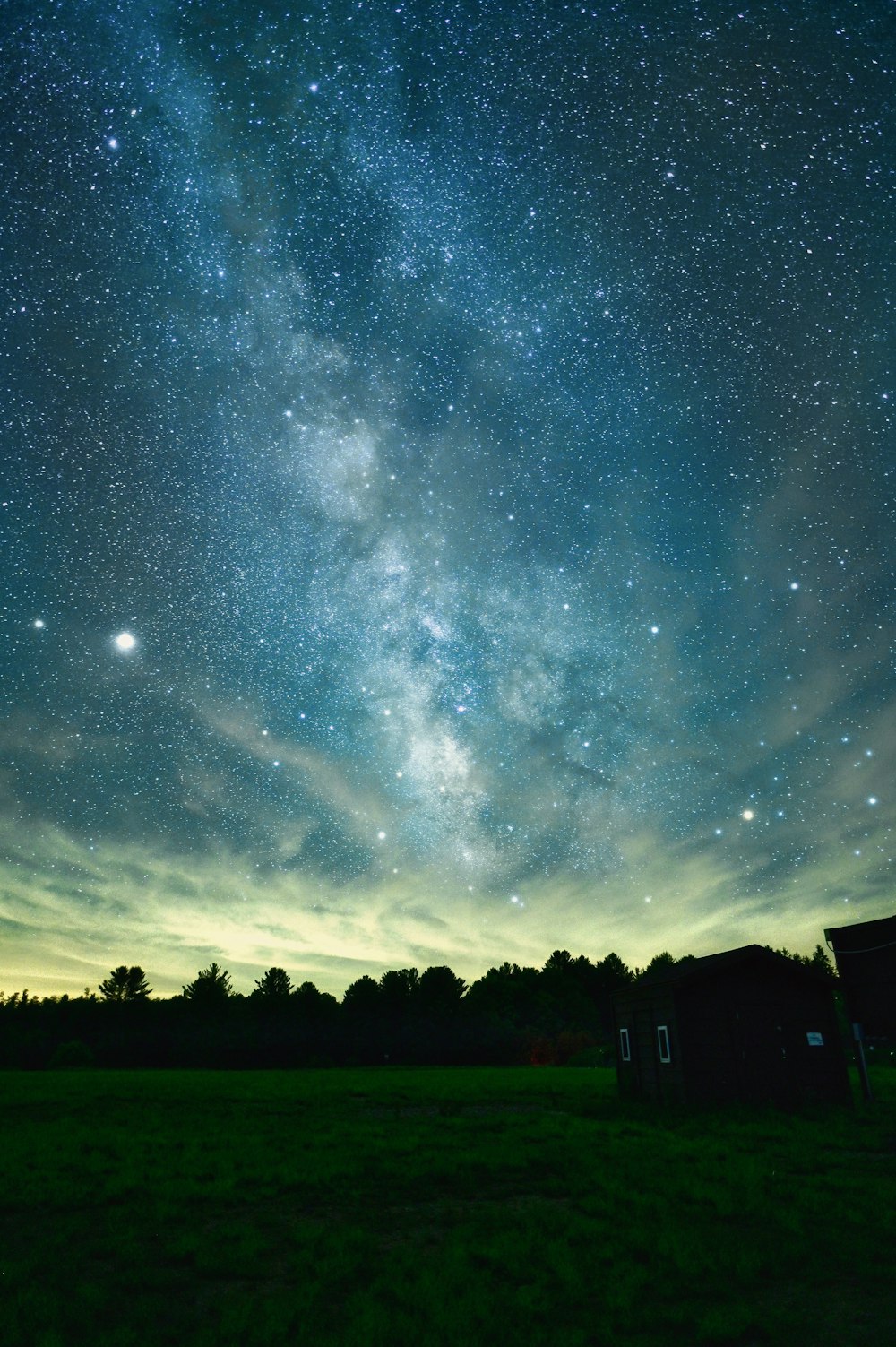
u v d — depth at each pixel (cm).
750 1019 2217
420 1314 715
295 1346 649
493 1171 1316
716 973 2247
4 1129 1828
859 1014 2319
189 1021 7938
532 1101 2578
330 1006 8544
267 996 8575
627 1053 2538
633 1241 907
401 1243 931
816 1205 1048
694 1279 802
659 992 2325
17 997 8000
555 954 10462
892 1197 1099
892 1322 693
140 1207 1065
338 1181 1248
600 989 10062
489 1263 857
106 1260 866
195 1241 902
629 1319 702
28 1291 748
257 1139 1641
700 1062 2158
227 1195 1143
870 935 2347
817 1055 2203
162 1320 707
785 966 2264
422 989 8912
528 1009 8831
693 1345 660
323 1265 833
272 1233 970
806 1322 695
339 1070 5641
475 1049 7638
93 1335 667
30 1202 1085
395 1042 7719
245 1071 5425
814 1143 1592
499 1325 688
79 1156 1445
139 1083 3606
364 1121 2020
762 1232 949
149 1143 1590
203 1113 2223
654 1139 1627
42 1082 3675
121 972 9475
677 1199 1109
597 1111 2200
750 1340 667
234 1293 770
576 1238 930
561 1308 732
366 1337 655
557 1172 1317
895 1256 859
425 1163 1370
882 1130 1752
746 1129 1742
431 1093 2861
